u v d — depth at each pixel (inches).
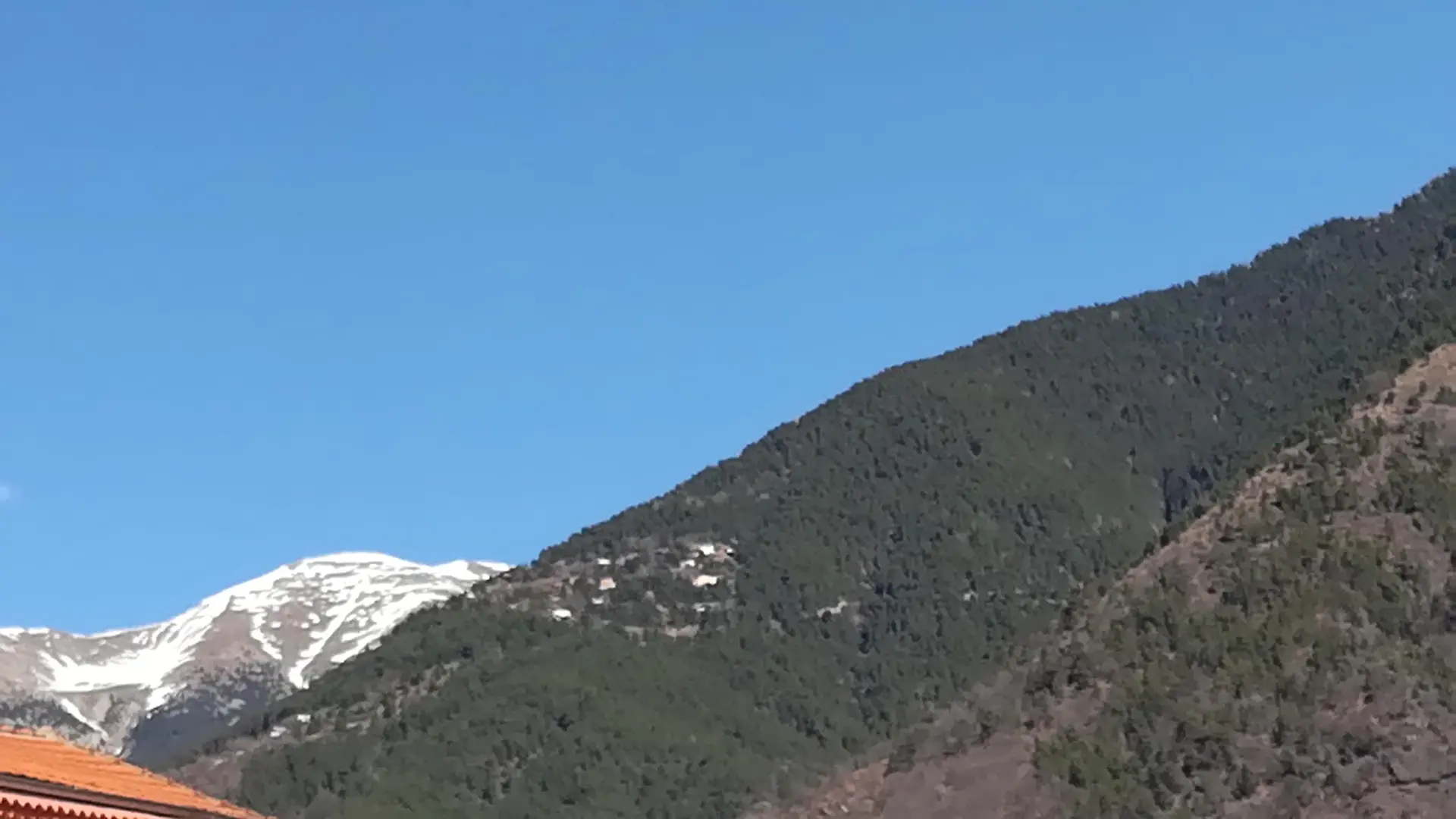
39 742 1493.6
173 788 1475.1
